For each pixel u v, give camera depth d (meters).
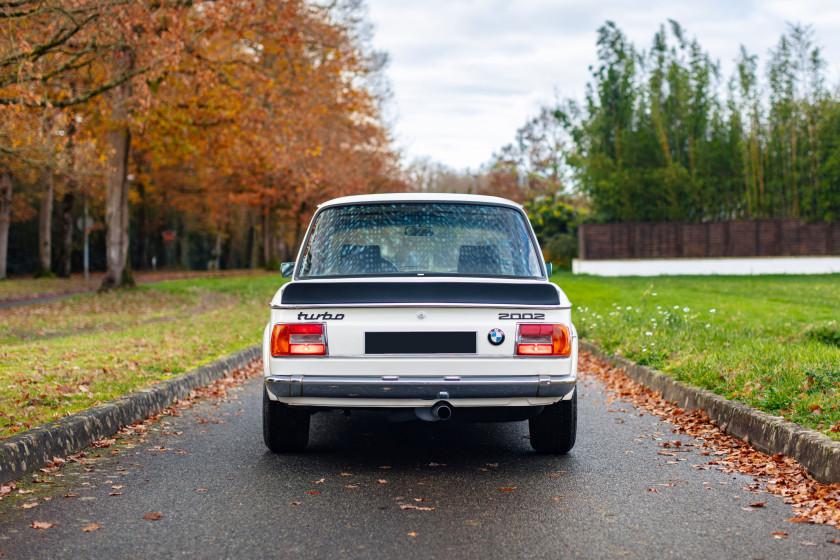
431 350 4.79
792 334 10.33
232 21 18.97
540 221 40.88
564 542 3.69
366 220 5.62
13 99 12.04
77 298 23.84
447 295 4.82
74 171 17.66
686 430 6.33
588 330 12.42
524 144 55.84
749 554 3.51
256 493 4.57
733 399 6.38
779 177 31.80
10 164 16.61
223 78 21.69
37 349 10.72
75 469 5.12
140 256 59.66
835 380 6.48
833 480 4.53
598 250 33.31
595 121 34.34
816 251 31.27
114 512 4.18
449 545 3.65
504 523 3.98
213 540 3.72
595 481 4.84
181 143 25.98
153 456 5.54
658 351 9.26
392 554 3.53
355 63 31.20
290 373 4.83
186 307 21.59
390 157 45.66
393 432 6.50
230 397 8.26
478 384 4.75
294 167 26.08
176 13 16.56
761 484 4.73
